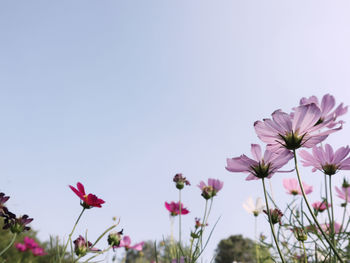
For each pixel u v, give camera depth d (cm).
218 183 64
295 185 62
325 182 36
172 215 71
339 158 31
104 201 38
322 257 42
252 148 29
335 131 24
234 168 30
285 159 28
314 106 25
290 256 48
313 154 32
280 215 42
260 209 74
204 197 60
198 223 68
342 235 41
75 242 36
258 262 56
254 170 29
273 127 26
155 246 47
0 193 38
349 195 50
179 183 63
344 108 40
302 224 40
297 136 25
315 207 50
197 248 49
